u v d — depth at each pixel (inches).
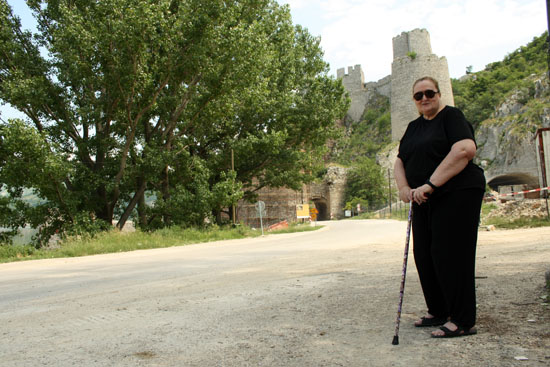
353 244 539.8
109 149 981.2
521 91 3592.5
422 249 122.4
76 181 909.2
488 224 697.6
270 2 1295.5
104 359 108.2
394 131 3622.0
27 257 629.0
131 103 855.1
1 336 141.7
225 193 1019.3
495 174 3341.5
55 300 220.5
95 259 536.1
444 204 115.4
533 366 85.4
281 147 1371.8
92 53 801.6
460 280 112.5
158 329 138.8
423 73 3499.0
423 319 124.1
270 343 114.6
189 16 842.8
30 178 781.3
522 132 3213.6
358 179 3503.9
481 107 3929.6
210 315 156.4
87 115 908.6
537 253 286.0
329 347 107.5
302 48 1396.4
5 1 876.0
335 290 192.9
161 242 809.5
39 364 106.7
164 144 1036.5
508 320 122.6
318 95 1322.6
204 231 1026.7
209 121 1049.5
